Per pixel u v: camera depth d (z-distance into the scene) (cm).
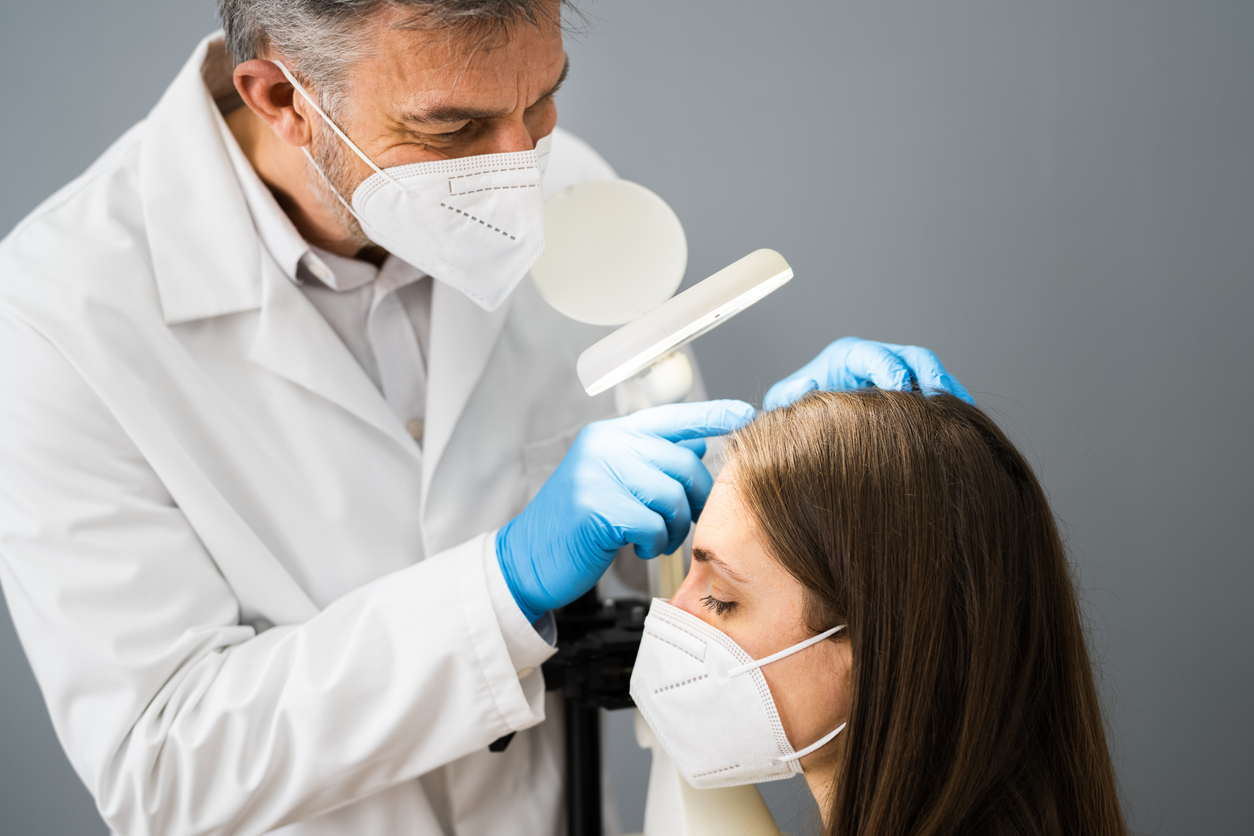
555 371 133
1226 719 196
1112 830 85
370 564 112
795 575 80
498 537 97
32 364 96
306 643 94
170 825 93
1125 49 182
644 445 94
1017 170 185
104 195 108
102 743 92
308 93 91
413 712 91
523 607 94
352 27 83
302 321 109
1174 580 194
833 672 82
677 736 89
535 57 85
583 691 104
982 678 77
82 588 92
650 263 99
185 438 103
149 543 97
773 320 186
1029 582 81
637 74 177
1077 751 83
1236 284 189
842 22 179
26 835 172
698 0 176
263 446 108
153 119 116
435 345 117
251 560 104
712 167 182
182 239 106
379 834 104
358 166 92
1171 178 186
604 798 147
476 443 121
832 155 183
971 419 82
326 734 91
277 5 86
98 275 101
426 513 114
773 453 82
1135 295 188
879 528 77
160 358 103
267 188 112
